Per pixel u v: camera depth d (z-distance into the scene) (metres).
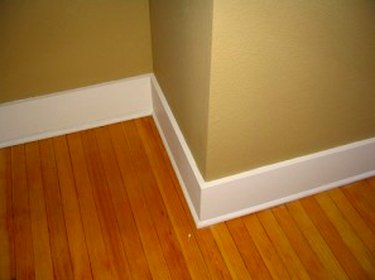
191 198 1.50
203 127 1.20
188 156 1.41
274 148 1.33
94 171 1.65
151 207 1.54
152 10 1.46
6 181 1.61
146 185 1.61
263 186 1.43
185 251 1.42
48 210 1.53
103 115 1.78
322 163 1.44
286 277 1.36
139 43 1.60
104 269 1.38
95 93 1.68
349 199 1.55
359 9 1.00
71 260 1.40
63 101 1.66
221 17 0.90
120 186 1.60
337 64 1.12
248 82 1.08
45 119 1.69
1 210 1.53
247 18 0.92
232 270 1.38
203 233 1.47
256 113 1.18
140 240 1.45
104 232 1.47
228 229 1.48
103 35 1.53
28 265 1.39
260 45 0.99
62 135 1.77
